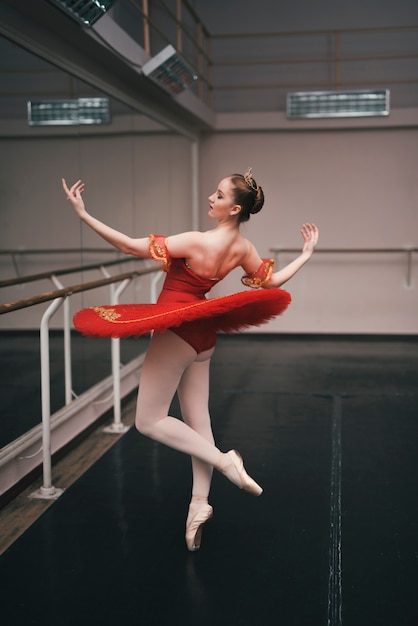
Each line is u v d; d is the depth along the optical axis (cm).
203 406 253
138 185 537
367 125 738
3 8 301
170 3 773
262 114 752
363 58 734
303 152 770
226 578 230
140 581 228
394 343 759
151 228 578
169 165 644
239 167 782
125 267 523
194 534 248
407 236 764
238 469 235
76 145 400
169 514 286
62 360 382
